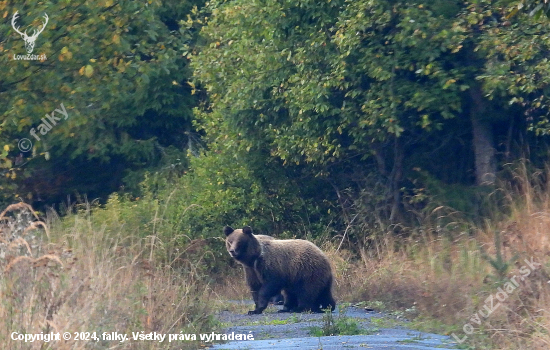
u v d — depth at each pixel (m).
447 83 15.95
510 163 17.14
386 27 17.33
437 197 17.75
